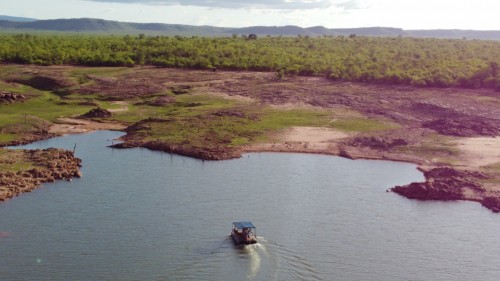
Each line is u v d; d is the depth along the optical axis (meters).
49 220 59.25
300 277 48.25
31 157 81.56
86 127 105.94
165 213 61.66
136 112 116.38
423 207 66.69
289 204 65.75
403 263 51.56
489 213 65.00
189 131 99.62
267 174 78.19
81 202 64.94
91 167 80.31
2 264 49.38
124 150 91.12
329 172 80.06
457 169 79.38
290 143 94.69
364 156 88.81
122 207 63.44
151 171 78.69
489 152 88.50
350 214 63.34
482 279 49.06
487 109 112.25
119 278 47.28
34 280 46.75
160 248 52.84
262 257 51.50
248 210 63.22
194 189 70.44
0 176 71.62
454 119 105.94
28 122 103.38
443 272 50.12
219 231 57.00
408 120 108.88
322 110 116.12
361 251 53.66
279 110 115.88
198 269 49.00
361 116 111.56
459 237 57.81
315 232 57.69
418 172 81.12
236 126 103.31
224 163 83.75
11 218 59.75
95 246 53.12
